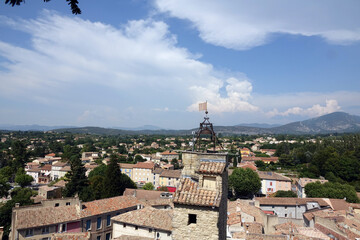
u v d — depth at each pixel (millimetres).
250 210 59188
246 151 192625
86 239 25359
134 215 41906
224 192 15578
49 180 140125
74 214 45500
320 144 162500
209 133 16797
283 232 41688
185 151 16172
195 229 14078
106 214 49312
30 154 196125
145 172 132375
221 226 14516
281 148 186000
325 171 117562
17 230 39656
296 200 72562
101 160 178750
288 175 131625
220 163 15227
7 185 87562
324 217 49750
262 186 106125
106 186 81062
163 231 38188
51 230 42688
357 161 109250
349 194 75875
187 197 14422
